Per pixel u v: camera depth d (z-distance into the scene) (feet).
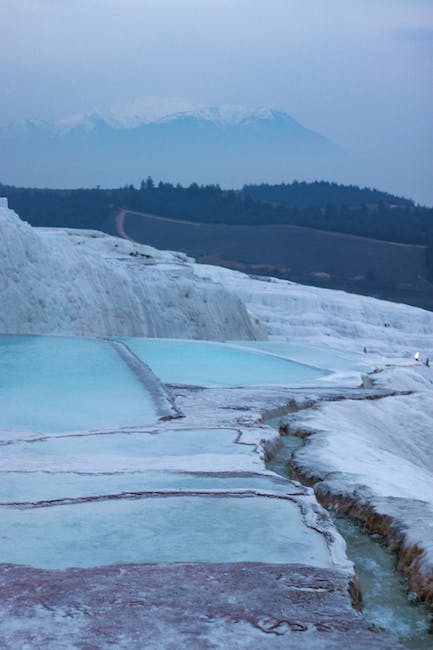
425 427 51.60
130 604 11.61
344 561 16.26
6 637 10.32
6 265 70.13
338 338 190.19
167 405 38.88
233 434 32.12
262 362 69.46
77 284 79.15
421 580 17.38
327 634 10.71
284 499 19.94
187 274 107.65
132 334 84.99
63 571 13.47
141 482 22.11
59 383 44.93
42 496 20.44
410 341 202.39
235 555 15.80
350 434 38.60
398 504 23.04
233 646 10.22
